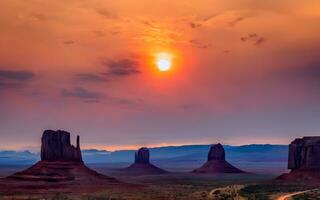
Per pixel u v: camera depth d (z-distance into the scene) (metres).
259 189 143.12
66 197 121.88
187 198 122.94
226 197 122.94
